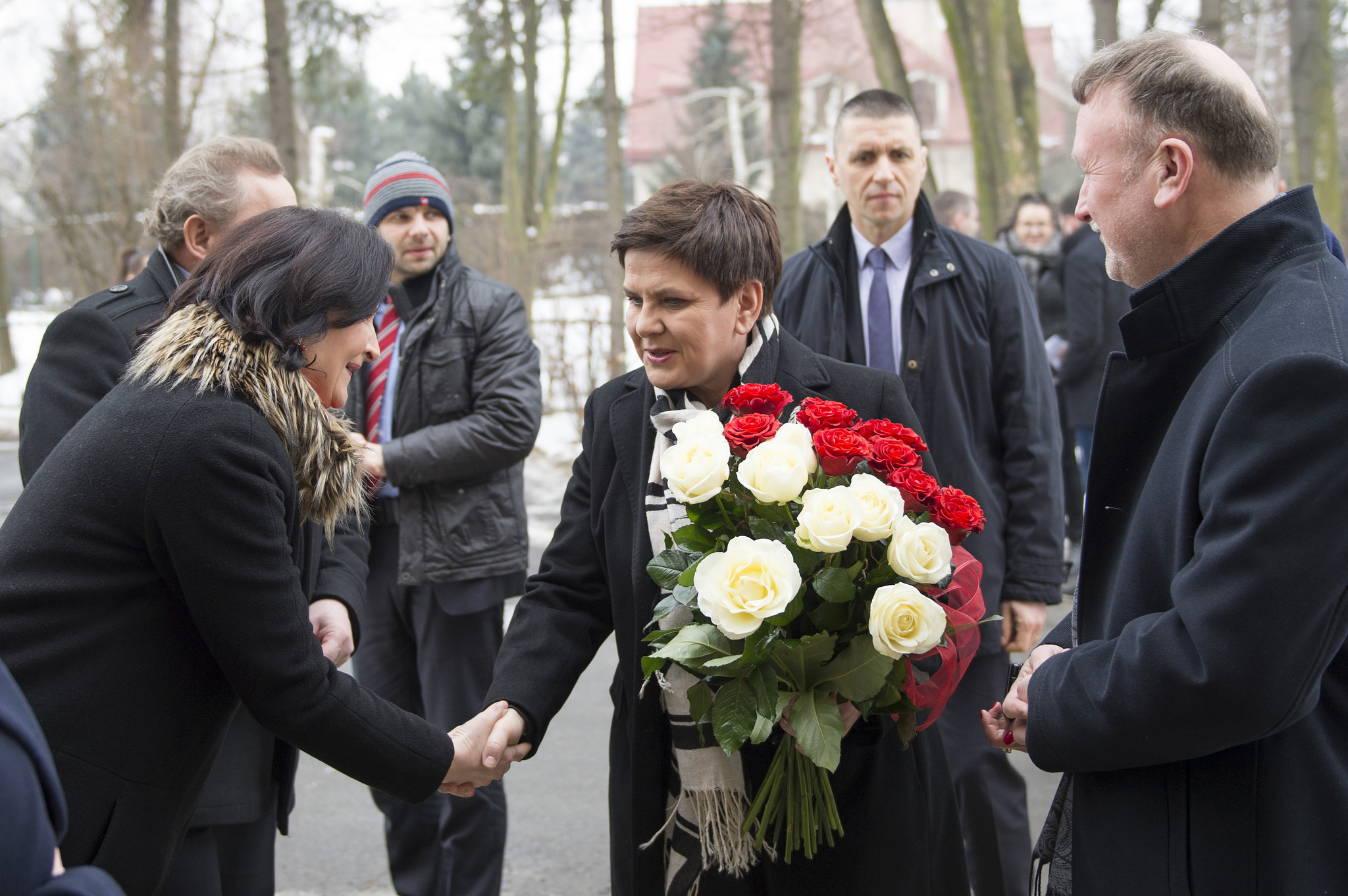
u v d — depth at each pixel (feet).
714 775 5.35
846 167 9.29
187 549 4.72
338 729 5.18
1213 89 4.41
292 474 5.19
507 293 9.64
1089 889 4.68
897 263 9.45
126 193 42.83
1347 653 4.32
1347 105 59.16
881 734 5.32
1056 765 4.62
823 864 5.34
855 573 4.78
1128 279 4.94
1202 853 4.31
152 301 6.66
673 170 79.30
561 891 9.79
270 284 5.12
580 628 6.19
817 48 69.92
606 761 12.78
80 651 4.72
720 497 4.93
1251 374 4.05
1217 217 4.55
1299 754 4.24
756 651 4.58
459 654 9.29
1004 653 8.97
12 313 70.90
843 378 5.98
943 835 5.85
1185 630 4.09
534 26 48.91
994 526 8.89
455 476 9.04
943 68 85.51
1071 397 19.66
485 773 5.86
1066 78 81.66
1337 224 35.55
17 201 77.77
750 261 5.38
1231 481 3.95
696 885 5.62
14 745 2.78
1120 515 4.99
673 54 100.27
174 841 5.15
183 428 4.75
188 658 5.00
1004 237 22.71
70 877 2.89
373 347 5.73
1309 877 4.18
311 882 10.07
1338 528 3.77
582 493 6.40
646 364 5.59
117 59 42.16
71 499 4.75
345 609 7.34
